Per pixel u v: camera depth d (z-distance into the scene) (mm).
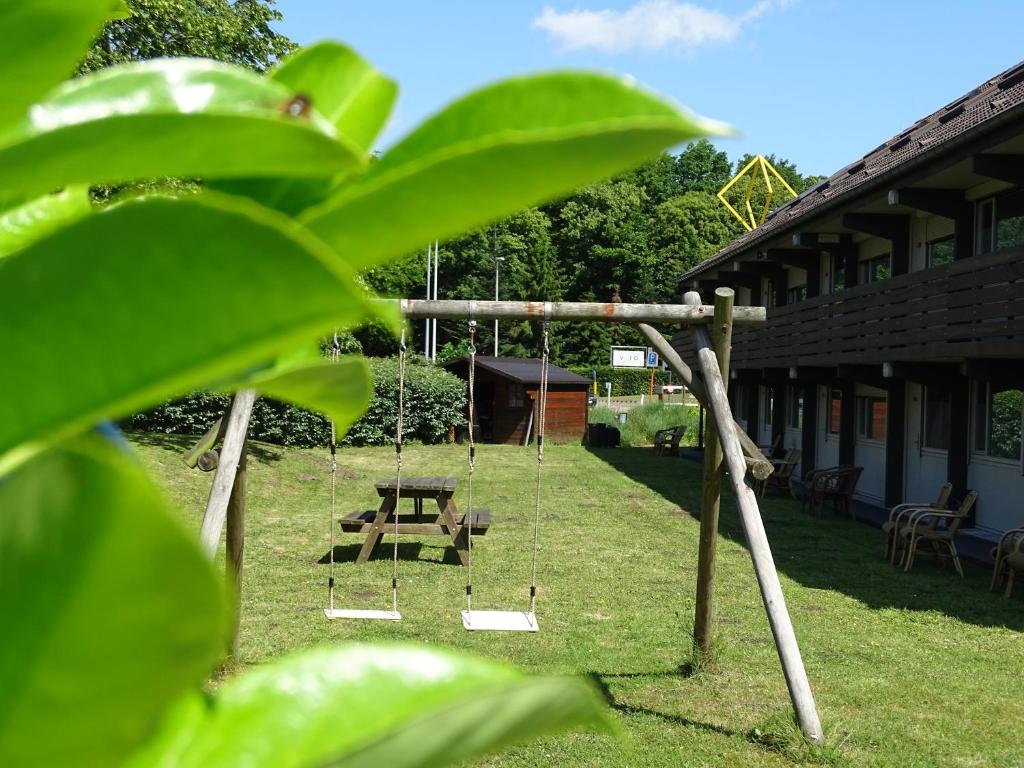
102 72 372
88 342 322
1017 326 10477
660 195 78000
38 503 305
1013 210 12344
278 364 584
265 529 13742
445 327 63531
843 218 15555
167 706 333
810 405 20328
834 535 14211
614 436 29656
